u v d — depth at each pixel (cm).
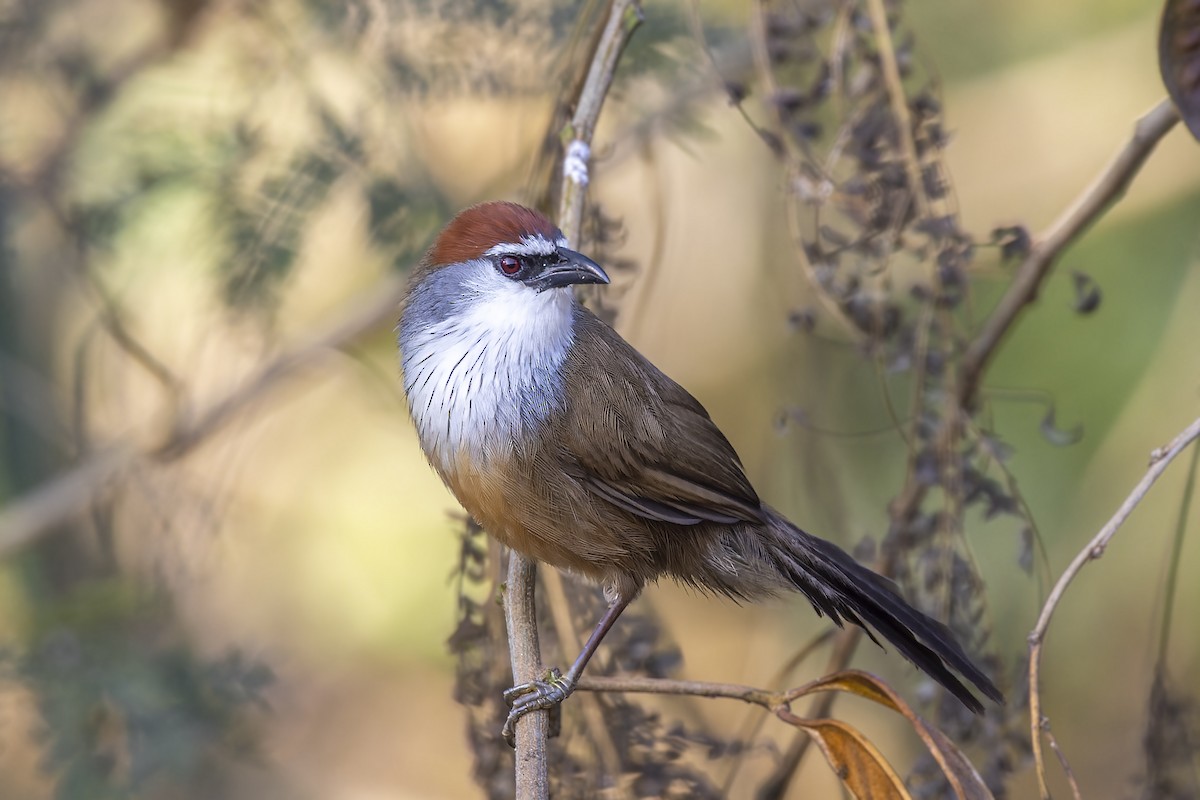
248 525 1463
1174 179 1312
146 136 1132
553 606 859
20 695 1126
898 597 835
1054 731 1262
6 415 1343
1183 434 683
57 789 1046
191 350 1254
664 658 847
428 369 855
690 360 1402
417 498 1514
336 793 1505
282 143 1123
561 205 871
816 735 716
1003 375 1345
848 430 1180
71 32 1243
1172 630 1184
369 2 1093
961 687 795
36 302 1355
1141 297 1326
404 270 1104
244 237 1081
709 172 1354
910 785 858
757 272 1284
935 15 1367
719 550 879
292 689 1520
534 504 838
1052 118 1380
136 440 1229
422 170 1104
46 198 1159
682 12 1094
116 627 1118
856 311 902
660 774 809
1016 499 866
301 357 1224
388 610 1526
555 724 811
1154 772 832
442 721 1567
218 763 1402
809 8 960
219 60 1210
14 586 1325
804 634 1344
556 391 840
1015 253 907
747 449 1377
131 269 1188
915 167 879
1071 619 1230
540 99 1096
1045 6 1383
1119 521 684
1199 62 765
